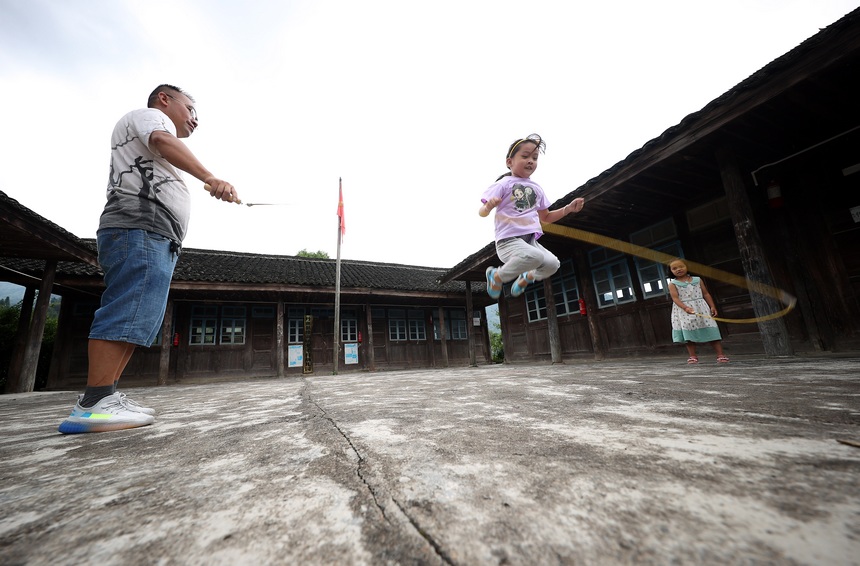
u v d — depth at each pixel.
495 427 1.01
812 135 3.84
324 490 0.58
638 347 5.94
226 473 0.70
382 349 11.69
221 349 9.72
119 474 0.73
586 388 1.91
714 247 4.90
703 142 3.75
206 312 9.78
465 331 13.12
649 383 1.98
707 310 3.59
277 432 1.12
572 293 7.10
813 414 0.93
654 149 3.98
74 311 8.63
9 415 2.24
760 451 0.63
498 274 2.43
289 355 10.35
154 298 1.53
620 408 1.21
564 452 0.71
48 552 0.40
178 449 0.96
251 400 2.40
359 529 0.44
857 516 0.38
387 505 0.50
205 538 0.43
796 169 4.03
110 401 1.43
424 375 5.30
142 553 0.40
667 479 0.53
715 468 0.56
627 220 5.90
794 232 4.03
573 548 0.36
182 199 1.72
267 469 0.71
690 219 5.18
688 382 1.91
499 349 17.98
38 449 1.05
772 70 2.96
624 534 0.38
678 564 0.32
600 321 6.56
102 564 0.37
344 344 11.12
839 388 1.37
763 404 1.11
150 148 1.58
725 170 3.72
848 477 0.49
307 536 0.43
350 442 0.91
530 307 8.32
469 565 0.34
